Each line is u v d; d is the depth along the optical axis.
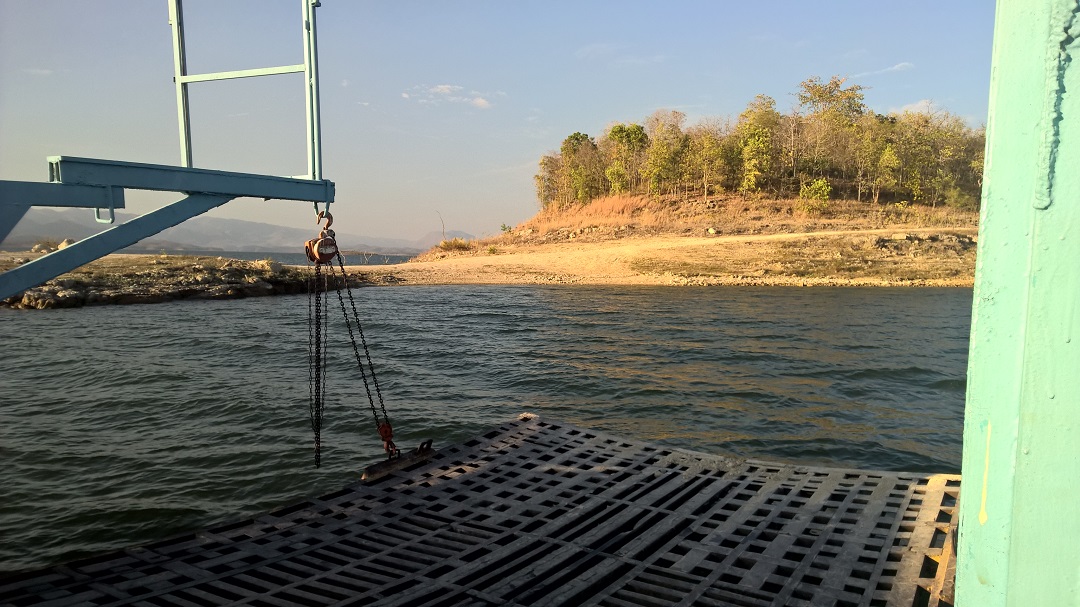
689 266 51.69
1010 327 1.88
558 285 48.22
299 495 10.34
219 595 6.30
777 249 53.75
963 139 79.88
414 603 6.18
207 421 14.32
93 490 10.45
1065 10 1.68
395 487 9.08
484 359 21.77
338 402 15.93
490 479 9.38
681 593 6.29
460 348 23.75
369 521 8.06
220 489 10.54
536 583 6.55
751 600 6.09
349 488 9.03
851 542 7.16
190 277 40.44
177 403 15.63
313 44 7.60
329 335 26.28
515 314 33.03
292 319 30.66
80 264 5.93
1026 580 1.90
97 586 6.35
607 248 61.28
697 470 9.77
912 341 25.11
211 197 6.84
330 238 8.52
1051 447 1.82
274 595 6.30
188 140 6.95
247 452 12.27
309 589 6.43
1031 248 1.79
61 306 33.81
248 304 36.91
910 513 7.81
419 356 22.25
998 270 1.89
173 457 11.99
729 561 6.84
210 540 7.49
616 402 16.52
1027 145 1.79
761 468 9.74
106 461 11.76
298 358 21.58
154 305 35.66
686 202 81.81
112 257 45.22
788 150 82.88
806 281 47.28
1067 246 1.75
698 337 25.95
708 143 81.69
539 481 9.38
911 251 53.06
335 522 8.01
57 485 10.66
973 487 2.03
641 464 10.02
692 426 14.56
